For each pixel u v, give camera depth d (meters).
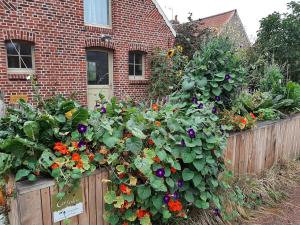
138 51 7.96
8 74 5.54
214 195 2.16
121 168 1.63
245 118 2.78
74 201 1.54
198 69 2.85
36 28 5.89
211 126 2.02
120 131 1.71
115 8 7.20
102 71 7.38
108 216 1.67
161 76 7.71
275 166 3.34
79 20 6.55
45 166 1.44
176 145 1.83
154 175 1.69
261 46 8.95
